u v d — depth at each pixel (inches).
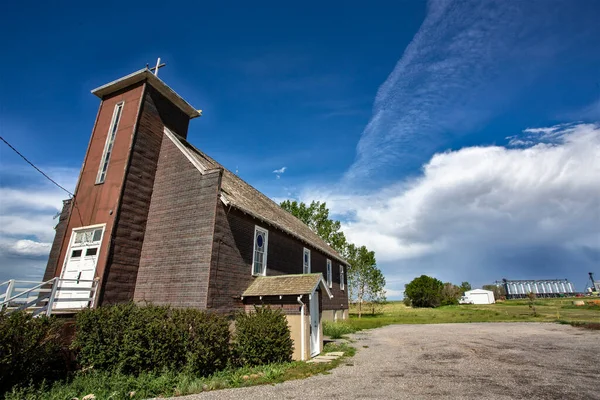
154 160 555.8
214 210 475.2
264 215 607.2
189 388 279.3
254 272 553.9
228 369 350.6
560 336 634.8
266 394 269.6
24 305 361.1
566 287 5044.3
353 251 1594.5
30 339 290.4
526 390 269.3
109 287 447.2
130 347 321.4
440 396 255.8
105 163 540.1
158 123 575.8
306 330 447.2
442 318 1311.5
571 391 265.0
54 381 306.7
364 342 620.1
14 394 259.8
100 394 271.3
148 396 268.5
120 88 585.3
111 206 486.6
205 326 345.1
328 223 1563.7
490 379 308.5
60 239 558.3
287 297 468.4
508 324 965.2
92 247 478.9
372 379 318.0
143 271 492.1
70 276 481.1
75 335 350.0
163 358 321.4
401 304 3417.8
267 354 387.2
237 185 710.5
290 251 700.7
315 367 375.2
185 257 469.1
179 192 517.3
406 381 307.0
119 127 549.6
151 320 342.0
